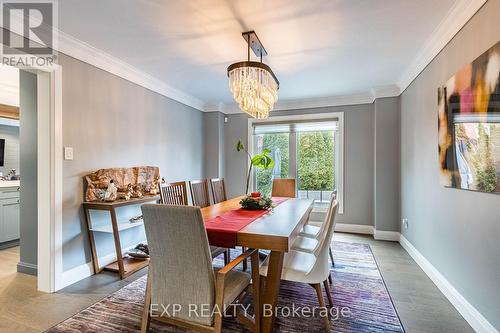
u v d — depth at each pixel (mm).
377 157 3926
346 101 4367
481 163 1634
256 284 1598
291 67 3078
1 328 1763
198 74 3369
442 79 2262
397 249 3439
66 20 2080
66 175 2396
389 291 2283
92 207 2559
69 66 2428
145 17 2045
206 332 1364
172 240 1344
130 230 3262
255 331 1606
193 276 1357
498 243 1520
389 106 3854
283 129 4801
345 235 4156
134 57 2822
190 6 1898
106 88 2861
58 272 2309
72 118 2457
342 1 1841
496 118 1479
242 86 2270
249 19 2074
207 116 5031
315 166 4656
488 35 1589
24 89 2633
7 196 3582
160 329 1752
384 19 2068
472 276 1802
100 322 1828
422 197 2793
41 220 2281
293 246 2227
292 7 1914
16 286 2377
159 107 3773
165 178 3881
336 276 2592
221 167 5055
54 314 1930
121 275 2547
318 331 1730
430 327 1778
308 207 2680
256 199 2561
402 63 2953
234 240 1674
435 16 2016
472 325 1779
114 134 2971
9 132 4777
